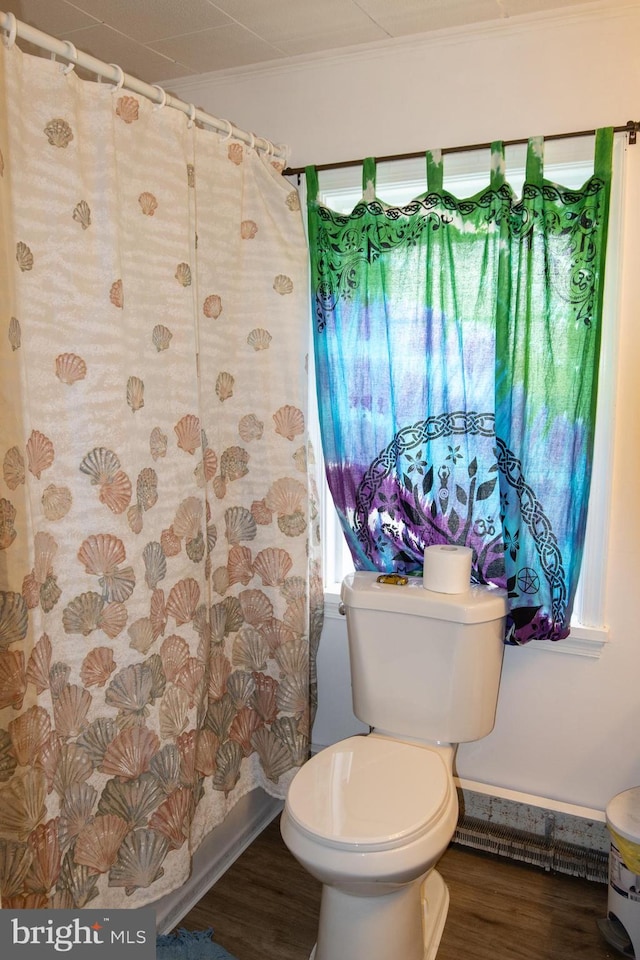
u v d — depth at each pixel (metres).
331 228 2.00
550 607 1.87
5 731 1.28
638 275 1.77
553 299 1.79
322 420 2.07
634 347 1.79
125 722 1.59
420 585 1.95
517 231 1.80
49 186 1.34
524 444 1.83
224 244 1.87
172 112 1.61
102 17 1.78
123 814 1.61
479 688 1.83
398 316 1.96
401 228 1.92
